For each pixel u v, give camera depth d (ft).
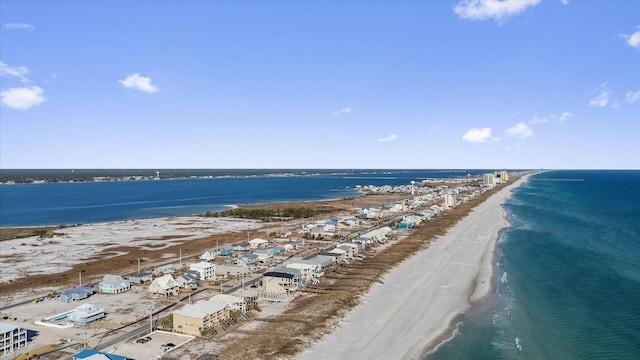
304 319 267.39
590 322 257.34
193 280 354.74
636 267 382.01
